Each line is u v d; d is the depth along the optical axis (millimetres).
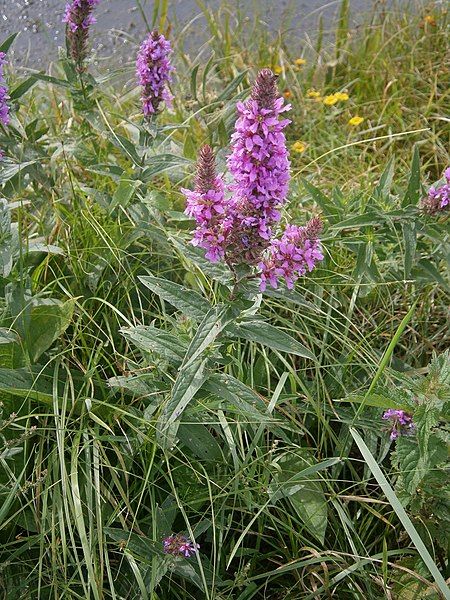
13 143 601
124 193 562
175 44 975
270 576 469
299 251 390
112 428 485
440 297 627
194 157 670
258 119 358
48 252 545
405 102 893
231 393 425
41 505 467
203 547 480
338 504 473
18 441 428
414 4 1034
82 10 583
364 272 597
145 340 438
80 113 617
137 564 438
